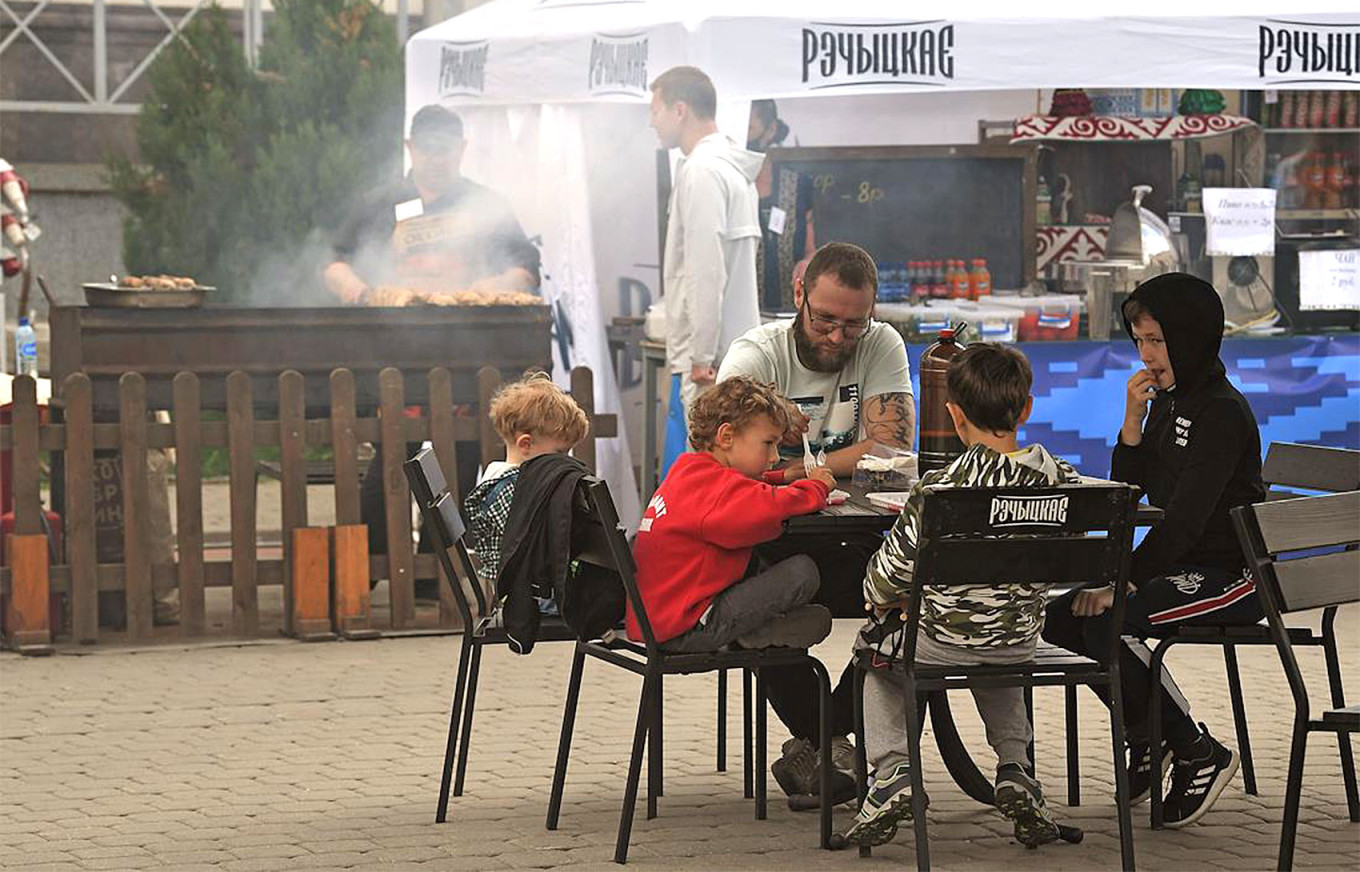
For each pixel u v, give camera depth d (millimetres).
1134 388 7582
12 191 14922
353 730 9062
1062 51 10914
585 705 9555
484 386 11672
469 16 13859
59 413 11414
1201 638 7398
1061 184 14359
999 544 6445
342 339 11492
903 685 6605
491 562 7332
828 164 13984
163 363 11242
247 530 11375
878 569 6594
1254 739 8789
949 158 14031
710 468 7012
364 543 11367
